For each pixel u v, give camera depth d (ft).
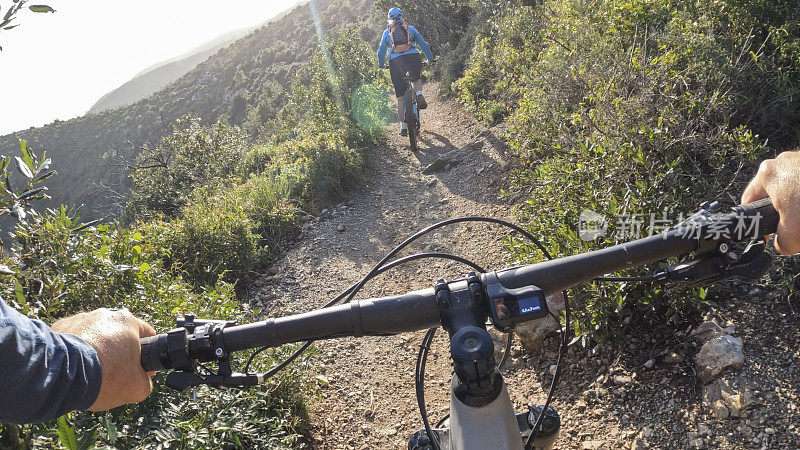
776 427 9.76
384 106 42.27
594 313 12.41
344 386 14.89
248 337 5.22
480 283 5.44
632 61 16.96
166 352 4.83
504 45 32.81
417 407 13.89
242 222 22.26
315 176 27.78
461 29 57.36
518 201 20.97
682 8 19.53
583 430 11.51
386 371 15.28
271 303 19.76
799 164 4.59
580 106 18.56
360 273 20.62
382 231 23.36
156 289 13.84
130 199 40.29
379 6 66.95
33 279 10.07
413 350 15.92
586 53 20.74
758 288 12.09
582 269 5.35
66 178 286.46
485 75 34.88
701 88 15.11
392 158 32.22
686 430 10.45
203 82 285.84
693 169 14.34
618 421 11.32
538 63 25.54
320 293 19.86
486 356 5.03
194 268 20.45
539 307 5.07
